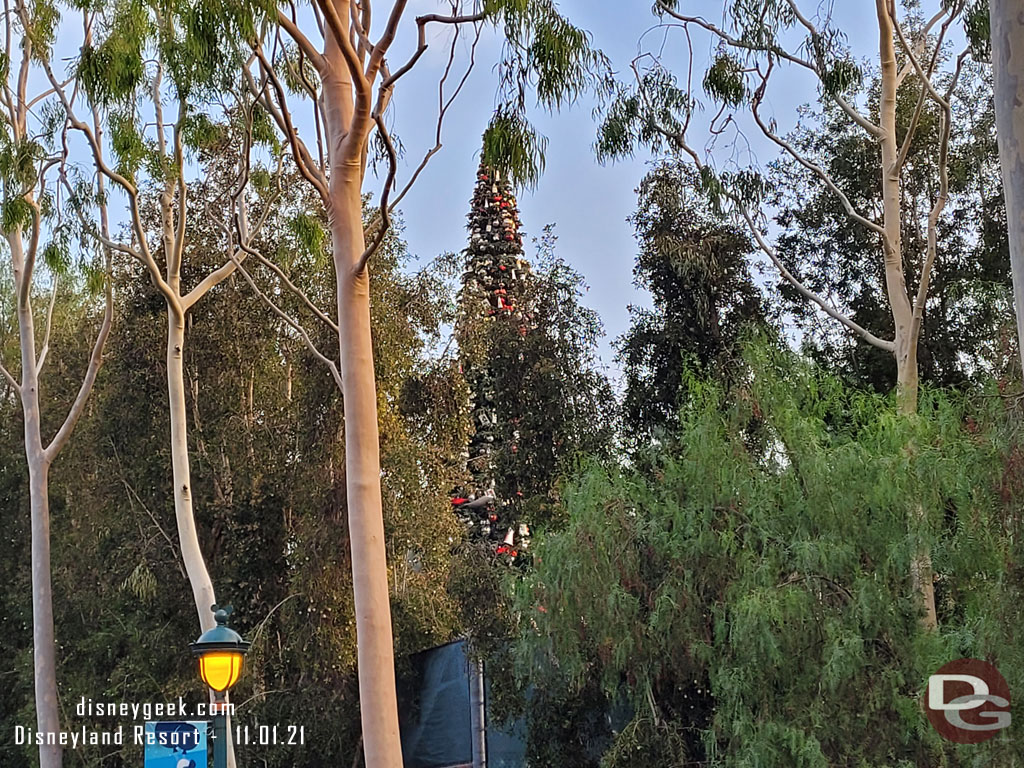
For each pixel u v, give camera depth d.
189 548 13.83
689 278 13.77
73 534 18.34
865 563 9.69
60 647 17.89
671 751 10.45
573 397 13.84
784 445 10.29
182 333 14.41
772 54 13.83
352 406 9.73
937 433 9.84
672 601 10.11
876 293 17.02
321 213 16.08
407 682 15.66
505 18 8.72
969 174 16.47
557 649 10.68
